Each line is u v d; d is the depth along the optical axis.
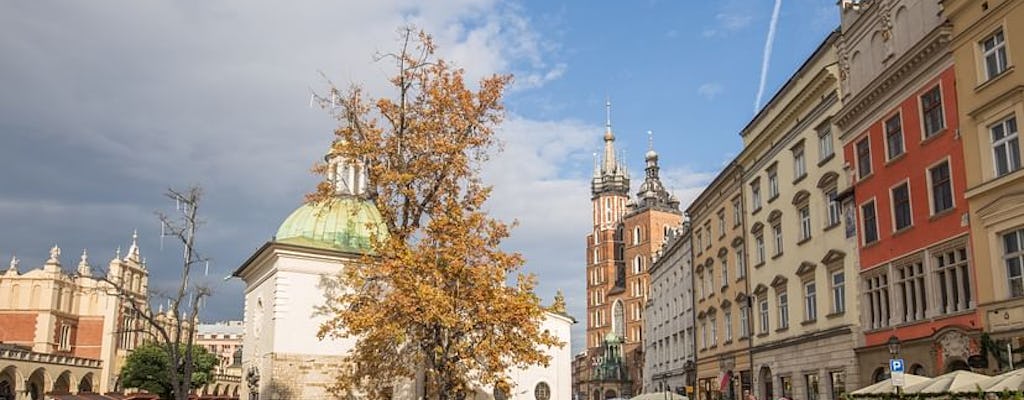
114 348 100.62
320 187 38.06
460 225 33.47
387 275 33.34
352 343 42.06
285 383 40.41
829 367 37.34
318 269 42.31
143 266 110.44
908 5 31.20
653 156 148.88
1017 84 24.72
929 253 29.56
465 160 34.69
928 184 29.69
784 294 43.59
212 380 102.44
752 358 47.91
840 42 36.91
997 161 26.05
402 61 35.47
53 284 96.00
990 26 26.08
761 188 47.03
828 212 38.47
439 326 32.69
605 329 150.88
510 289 33.72
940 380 19.67
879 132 33.38
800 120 41.25
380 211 34.66
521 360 33.84
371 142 34.81
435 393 33.59
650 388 85.62
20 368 77.94
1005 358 24.66
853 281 35.44
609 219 158.25
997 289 25.50
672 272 73.94
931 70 29.42
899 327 31.50
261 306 44.69
